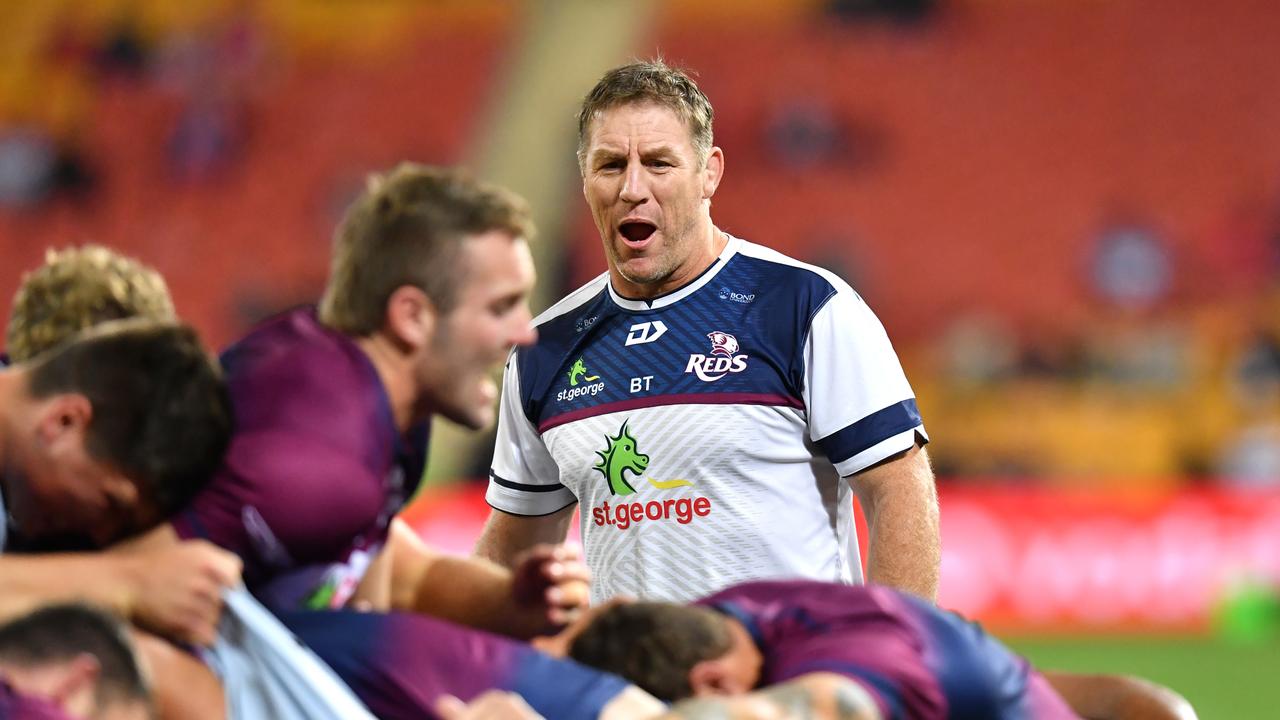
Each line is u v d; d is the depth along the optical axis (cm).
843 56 5794
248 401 838
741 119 5662
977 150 5528
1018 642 3538
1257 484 4506
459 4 5984
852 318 1128
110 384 782
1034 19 5831
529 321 886
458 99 5775
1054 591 3594
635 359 1162
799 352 1130
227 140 5675
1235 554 3584
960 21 5819
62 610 745
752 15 5853
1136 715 1020
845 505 1182
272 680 809
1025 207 5391
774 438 1130
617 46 5875
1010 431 4709
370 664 834
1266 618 3559
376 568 977
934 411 4841
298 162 5638
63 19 5881
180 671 803
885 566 1105
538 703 820
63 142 5644
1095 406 4756
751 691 845
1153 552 3600
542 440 1229
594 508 1175
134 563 791
